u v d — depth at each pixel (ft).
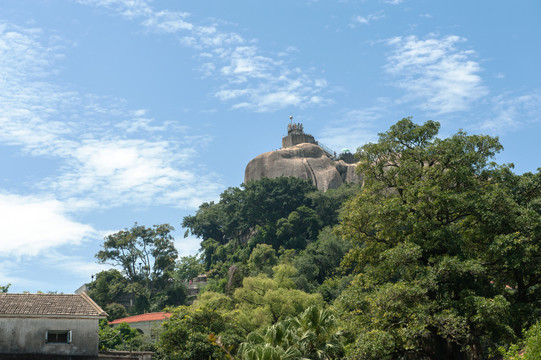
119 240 412.98
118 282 402.11
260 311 217.36
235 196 454.40
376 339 122.11
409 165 146.51
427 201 139.33
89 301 134.82
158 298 386.73
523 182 155.33
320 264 331.36
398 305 126.11
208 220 481.46
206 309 201.98
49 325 126.52
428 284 126.72
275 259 353.51
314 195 421.18
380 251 151.02
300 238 401.08
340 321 143.23
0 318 124.36
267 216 429.38
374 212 144.56
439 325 122.62
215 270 420.77
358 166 155.74
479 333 126.62
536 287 140.97
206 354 184.44
